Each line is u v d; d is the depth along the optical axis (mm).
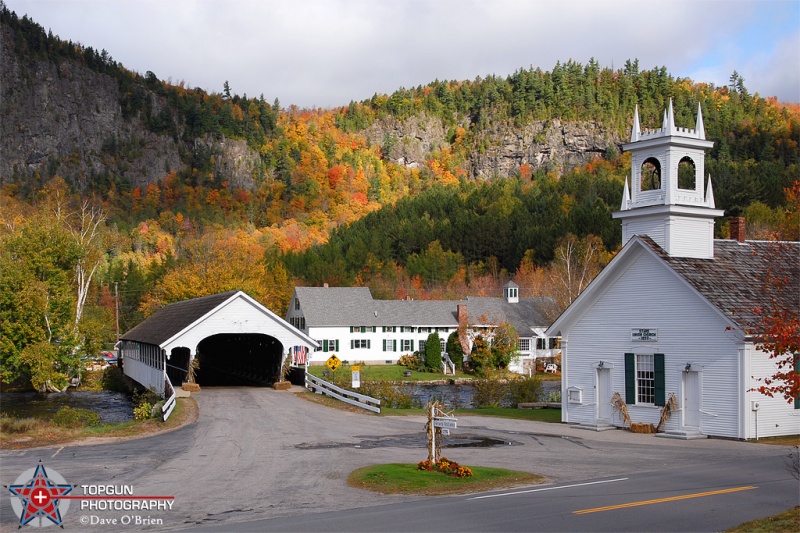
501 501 16812
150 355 53500
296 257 138250
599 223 125125
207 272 79250
